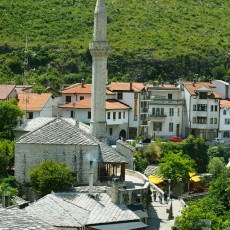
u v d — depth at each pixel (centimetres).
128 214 6512
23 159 7950
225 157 14625
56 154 7919
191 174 11888
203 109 16600
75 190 7312
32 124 10831
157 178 11031
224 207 7719
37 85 18975
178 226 6694
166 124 16338
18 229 2358
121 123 15338
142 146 13525
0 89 14100
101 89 9831
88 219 6181
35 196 7656
